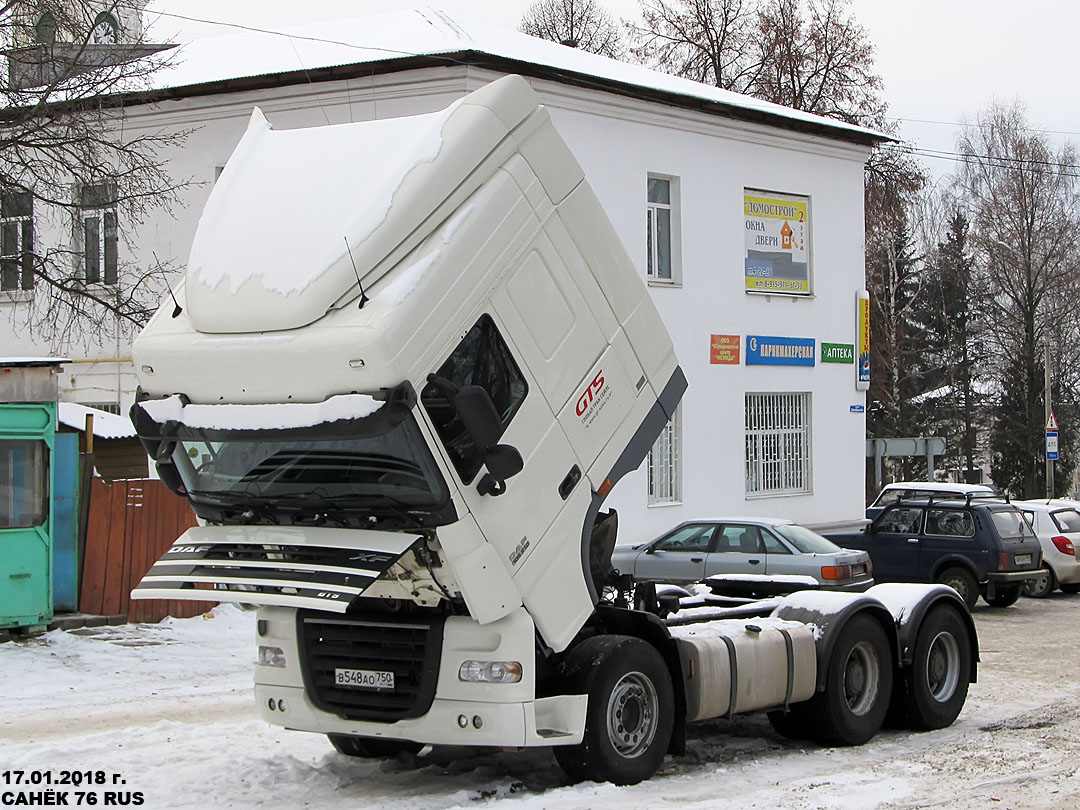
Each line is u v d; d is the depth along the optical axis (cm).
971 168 5738
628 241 2469
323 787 847
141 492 1614
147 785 843
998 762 941
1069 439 5712
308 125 2239
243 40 2550
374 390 702
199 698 1192
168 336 775
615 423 871
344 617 823
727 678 916
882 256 5397
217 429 743
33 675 1285
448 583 766
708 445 2653
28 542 1466
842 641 1012
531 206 809
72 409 1973
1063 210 5500
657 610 950
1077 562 2297
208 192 2308
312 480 761
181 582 759
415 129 800
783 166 2822
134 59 2055
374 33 2412
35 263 2152
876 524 2170
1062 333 5556
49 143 1852
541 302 814
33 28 1878
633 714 852
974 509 2088
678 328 2594
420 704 793
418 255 742
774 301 2805
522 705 776
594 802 790
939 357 6303
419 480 735
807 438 2903
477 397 730
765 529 1827
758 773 903
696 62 4453
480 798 819
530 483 797
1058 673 1408
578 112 2362
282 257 750
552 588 808
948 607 1109
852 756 975
